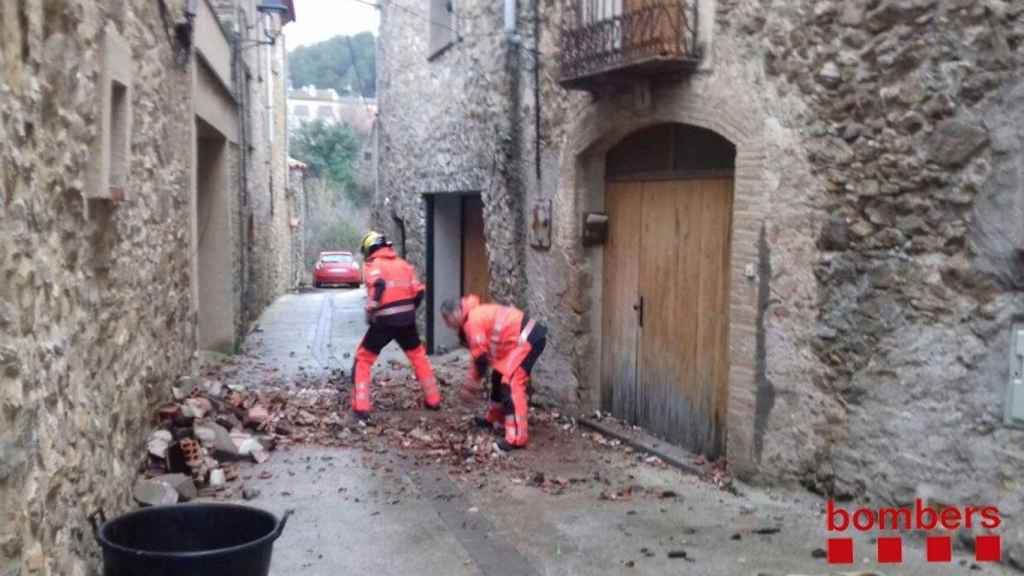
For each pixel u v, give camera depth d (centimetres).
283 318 1775
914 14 479
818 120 538
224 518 426
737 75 599
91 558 418
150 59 627
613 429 775
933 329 479
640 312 761
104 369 466
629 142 773
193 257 873
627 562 491
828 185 534
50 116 366
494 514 578
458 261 1339
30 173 336
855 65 514
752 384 597
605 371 821
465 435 782
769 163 574
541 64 873
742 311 603
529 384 915
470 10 1094
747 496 594
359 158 4694
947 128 466
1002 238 441
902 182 491
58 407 367
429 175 1306
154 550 418
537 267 898
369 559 501
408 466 689
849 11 514
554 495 618
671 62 627
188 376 804
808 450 557
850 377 527
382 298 833
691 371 693
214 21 1022
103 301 466
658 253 734
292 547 517
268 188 2019
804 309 555
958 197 462
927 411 484
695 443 691
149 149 621
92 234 441
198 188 1187
